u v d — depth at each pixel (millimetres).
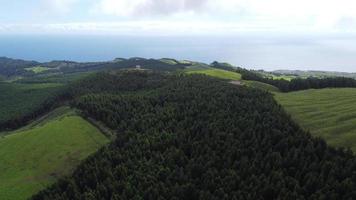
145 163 78312
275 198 60312
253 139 80938
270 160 70812
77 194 73312
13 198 80562
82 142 101438
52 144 101625
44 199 75000
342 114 99500
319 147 73500
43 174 89312
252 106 108812
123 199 67188
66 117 121938
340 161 67500
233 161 75062
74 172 85125
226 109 108312
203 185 67250
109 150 89688
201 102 115938
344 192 57875
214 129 89438
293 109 112188
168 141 86438
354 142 80812
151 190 67625
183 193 65375
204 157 76312
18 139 108438
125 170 77188
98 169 80312
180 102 121562
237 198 61250
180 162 77438
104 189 71562
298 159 69250
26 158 97438
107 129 108250
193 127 92688
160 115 107688
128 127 101938
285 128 87312
